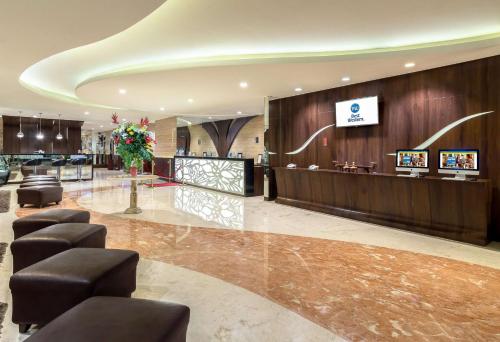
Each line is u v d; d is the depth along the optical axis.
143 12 3.19
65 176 12.07
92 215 6.16
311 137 7.47
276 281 3.16
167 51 5.26
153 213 6.43
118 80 6.29
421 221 5.11
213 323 2.38
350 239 4.71
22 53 4.53
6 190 9.30
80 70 6.51
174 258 3.77
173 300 2.73
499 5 3.59
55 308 2.09
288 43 4.84
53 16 3.29
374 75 5.87
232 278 3.22
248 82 6.41
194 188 10.91
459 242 4.60
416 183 5.10
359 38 4.61
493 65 4.73
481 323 2.44
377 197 5.71
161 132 13.98
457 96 5.11
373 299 2.81
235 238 4.68
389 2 3.53
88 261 2.34
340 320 2.46
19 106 10.03
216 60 5.34
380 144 6.15
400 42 4.79
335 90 6.93
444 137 5.27
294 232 5.08
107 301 1.76
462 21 4.02
